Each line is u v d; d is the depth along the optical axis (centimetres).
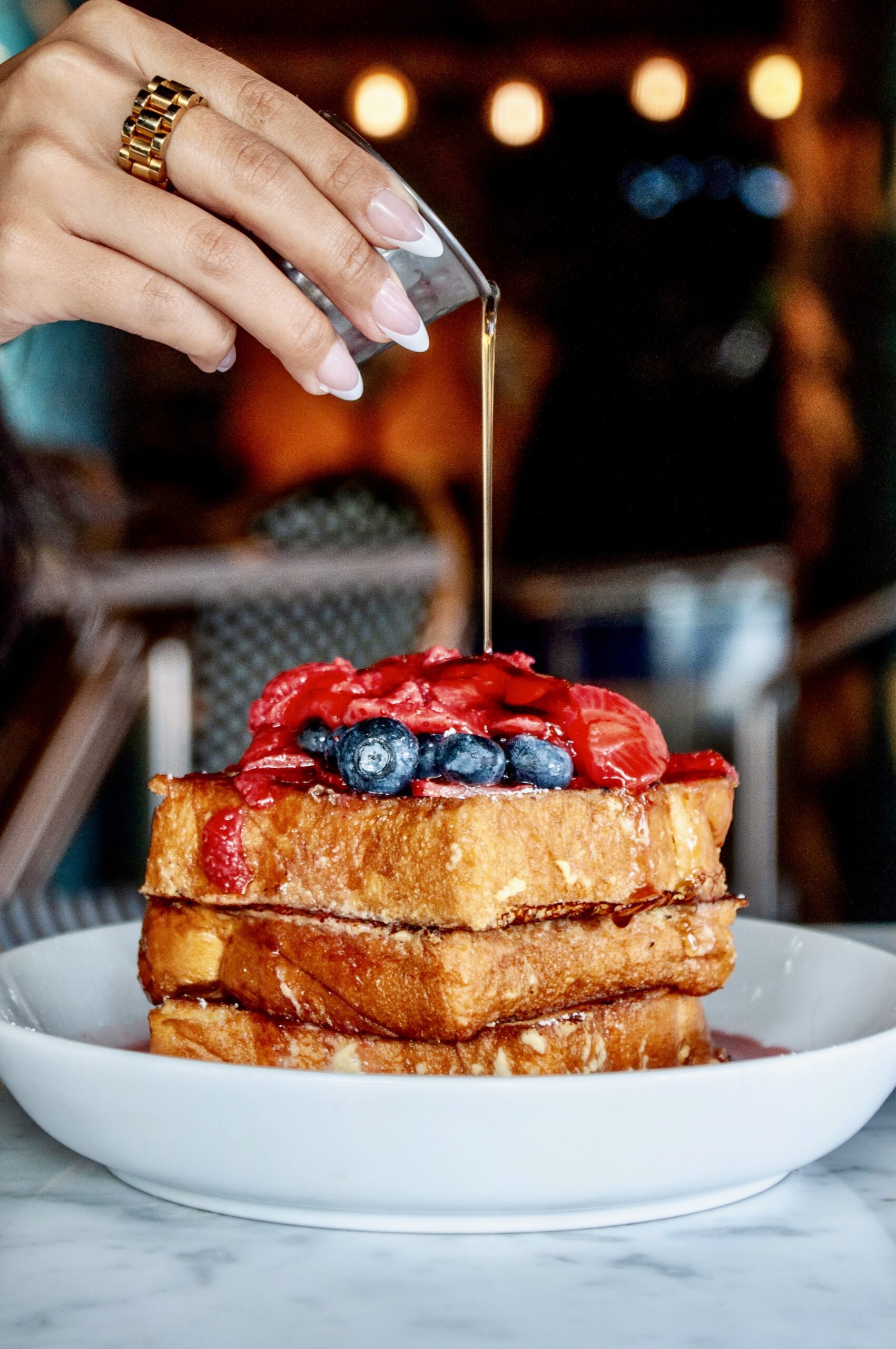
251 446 260
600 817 55
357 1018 54
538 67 282
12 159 59
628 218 286
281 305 57
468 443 279
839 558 256
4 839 150
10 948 76
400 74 281
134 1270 46
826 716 231
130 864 174
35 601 147
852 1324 44
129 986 61
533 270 286
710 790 58
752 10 274
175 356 250
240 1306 45
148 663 161
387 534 185
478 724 56
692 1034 58
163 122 57
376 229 56
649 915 56
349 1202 48
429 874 53
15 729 153
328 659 172
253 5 270
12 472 142
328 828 54
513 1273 46
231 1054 56
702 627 251
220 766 165
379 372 269
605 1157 47
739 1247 48
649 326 284
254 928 56
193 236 57
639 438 283
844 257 265
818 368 267
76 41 60
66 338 236
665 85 273
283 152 57
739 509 279
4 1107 56
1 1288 46
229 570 165
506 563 279
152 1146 48
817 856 229
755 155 280
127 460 249
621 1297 45
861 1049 49
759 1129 48
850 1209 50
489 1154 47
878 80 260
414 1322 44
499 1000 53
